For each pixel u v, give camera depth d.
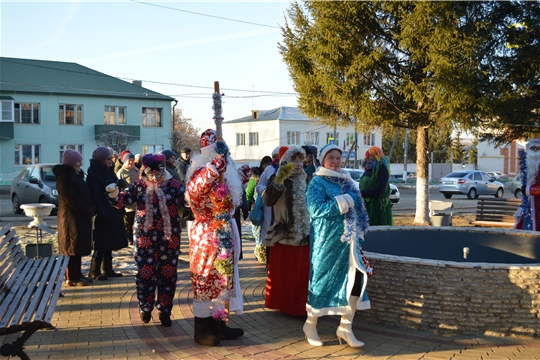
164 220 5.34
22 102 38.00
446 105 13.76
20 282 5.18
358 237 4.82
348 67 14.80
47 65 40.78
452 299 5.01
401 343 4.85
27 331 3.92
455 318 5.02
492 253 6.88
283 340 5.03
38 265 6.02
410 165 64.88
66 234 6.93
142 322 5.57
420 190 15.97
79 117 39.94
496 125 15.57
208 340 4.84
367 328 5.29
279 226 5.82
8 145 37.72
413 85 14.16
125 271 8.23
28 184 18.09
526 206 8.03
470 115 14.08
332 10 14.60
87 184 7.34
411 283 5.18
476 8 14.28
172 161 9.68
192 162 4.99
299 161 5.83
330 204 4.61
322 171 4.86
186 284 7.30
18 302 4.54
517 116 14.91
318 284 4.75
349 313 4.73
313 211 4.70
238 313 5.31
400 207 22.95
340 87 15.04
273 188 5.41
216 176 4.72
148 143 42.59
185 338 5.08
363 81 15.13
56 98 38.97
